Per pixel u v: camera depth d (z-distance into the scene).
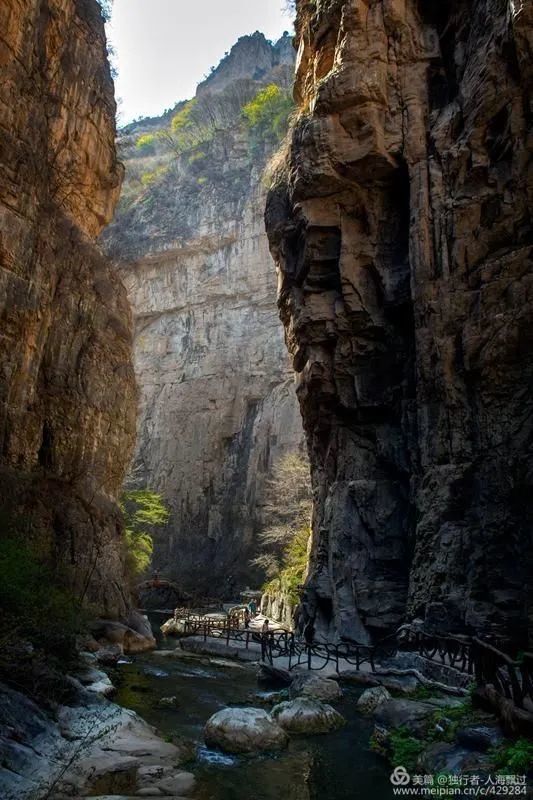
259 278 56.09
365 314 20.30
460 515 15.53
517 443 14.05
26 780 6.36
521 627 12.89
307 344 22.20
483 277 16.08
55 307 23.73
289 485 39.78
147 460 56.62
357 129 20.19
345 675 13.38
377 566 18.75
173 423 56.28
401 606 17.77
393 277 19.94
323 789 7.39
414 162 18.89
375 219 20.69
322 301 21.45
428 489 16.36
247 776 7.82
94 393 24.97
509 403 14.59
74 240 25.66
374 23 20.33
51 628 10.83
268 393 53.03
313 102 22.84
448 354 16.47
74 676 11.38
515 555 13.60
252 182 58.53
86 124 27.38
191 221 59.91
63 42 24.86
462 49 19.03
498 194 16.42
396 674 12.84
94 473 24.44
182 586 46.44
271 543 42.81
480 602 13.90
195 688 13.66
